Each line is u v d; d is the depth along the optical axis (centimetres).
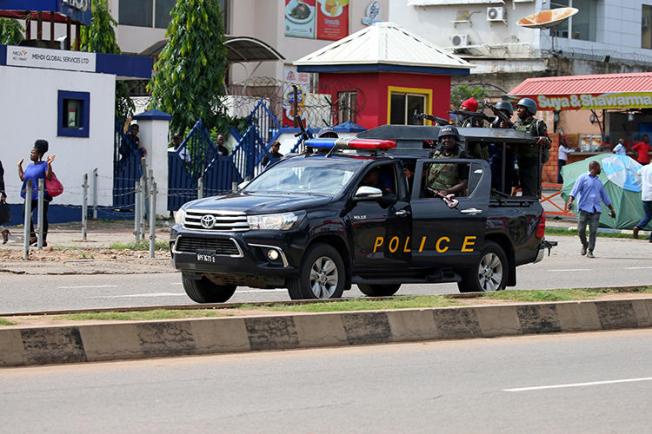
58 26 8419
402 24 10656
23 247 4228
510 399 1867
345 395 1869
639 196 6050
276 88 8438
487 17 10244
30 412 1684
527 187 3441
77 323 2156
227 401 1797
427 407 1789
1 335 2050
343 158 2964
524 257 3238
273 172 2981
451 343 2486
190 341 2228
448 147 3177
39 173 4197
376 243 2866
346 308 2500
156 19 9612
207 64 6731
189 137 5838
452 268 3047
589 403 1848
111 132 5550
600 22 10731
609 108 7512
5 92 5278
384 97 6969
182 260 2755
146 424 1623
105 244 4453
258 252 2672
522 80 10044
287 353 2284
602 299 2830
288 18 10150
